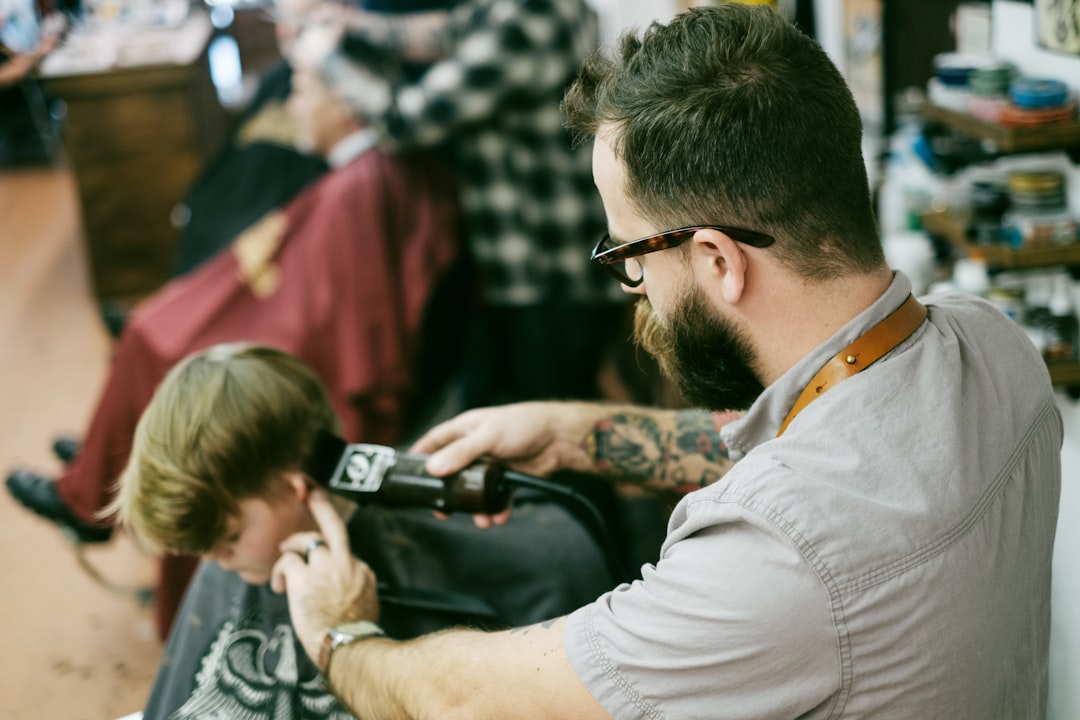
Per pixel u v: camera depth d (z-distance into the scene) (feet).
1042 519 2.95
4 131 19.54
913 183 6.37
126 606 8.21
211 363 4.03
